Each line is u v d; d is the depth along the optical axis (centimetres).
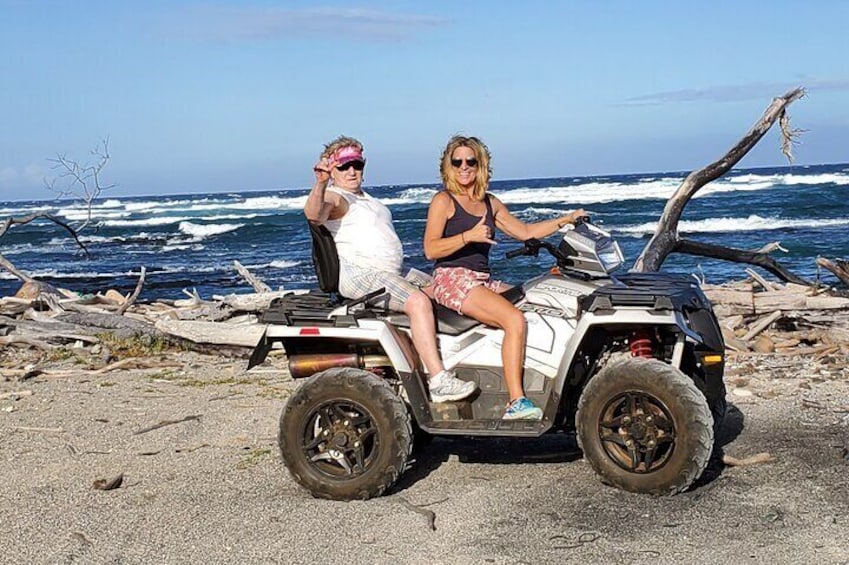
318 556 512
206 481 648
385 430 584
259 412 835
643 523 529
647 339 591
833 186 5806
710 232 3791
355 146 626
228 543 536
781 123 1184
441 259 618
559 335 588
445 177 615
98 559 523
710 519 531
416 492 604
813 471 603
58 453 733
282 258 3512
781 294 1146
